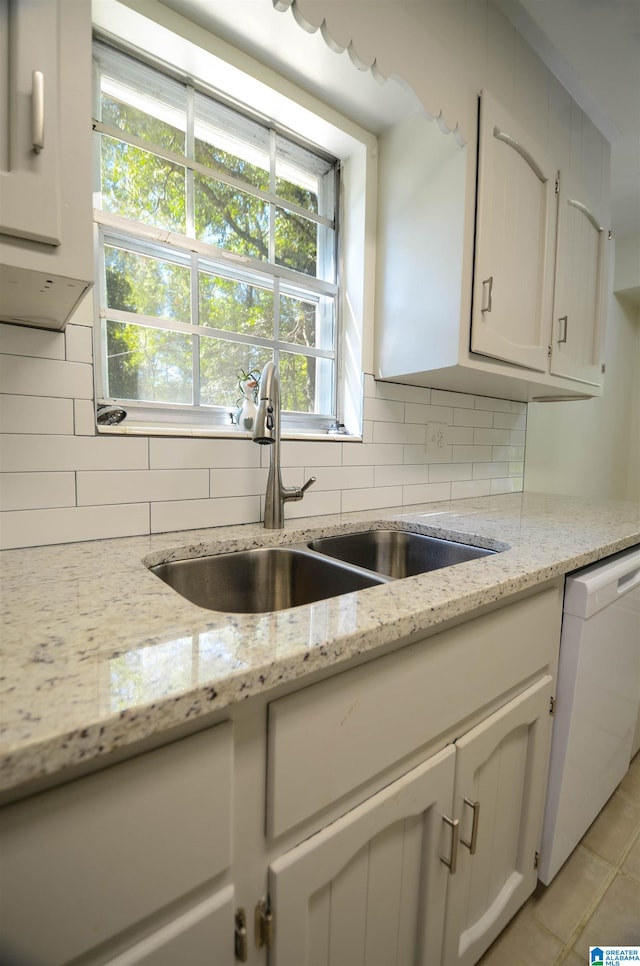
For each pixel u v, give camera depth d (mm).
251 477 1144
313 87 1170
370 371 1402
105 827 383
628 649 1229
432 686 672
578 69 1435
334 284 1445
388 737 614
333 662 498
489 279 1194
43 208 540
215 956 471
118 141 1015
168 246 1092
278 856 522
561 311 1501
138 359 1074
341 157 1401
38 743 316
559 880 1120
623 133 1733
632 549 1244
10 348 804
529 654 883
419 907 727
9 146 517
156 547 878
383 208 1369
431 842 709
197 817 439
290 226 1349
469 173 1136
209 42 1003
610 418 2828
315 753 531
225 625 529
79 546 874
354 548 1218
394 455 1495
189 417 1154
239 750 476
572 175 1499
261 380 1052
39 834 352
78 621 527
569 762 1014
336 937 603
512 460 2047
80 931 377
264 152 1267
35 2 521
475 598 677
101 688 384
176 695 384
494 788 851
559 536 1111
